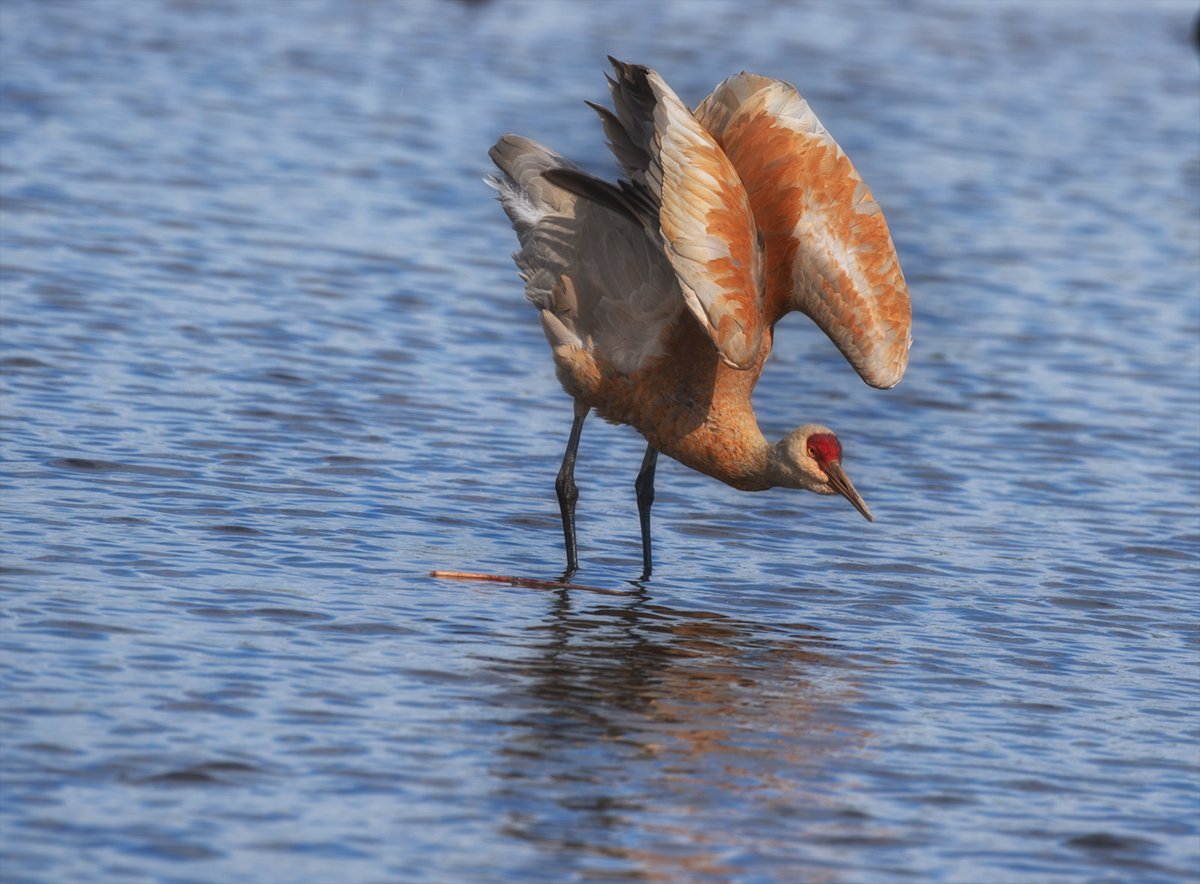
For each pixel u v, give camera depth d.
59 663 10.49
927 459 17.02
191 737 9.68
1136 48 47.41
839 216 13.23
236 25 39.09
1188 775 10.34
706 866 8.77
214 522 13.38
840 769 10.08
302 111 30.98
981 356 20.80
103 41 35.50
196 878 8.22
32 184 23.98
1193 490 16.42
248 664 10.80
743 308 12.09
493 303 21.22
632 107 12.68
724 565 13.87
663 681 11.22
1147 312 23.16
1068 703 11.39
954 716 11.03
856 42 44.41
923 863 8.98
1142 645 12.59
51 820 8.62
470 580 12.89
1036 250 26.08
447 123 31.20
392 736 9.96
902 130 34.19
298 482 14.59
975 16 50.47
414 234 23.94
